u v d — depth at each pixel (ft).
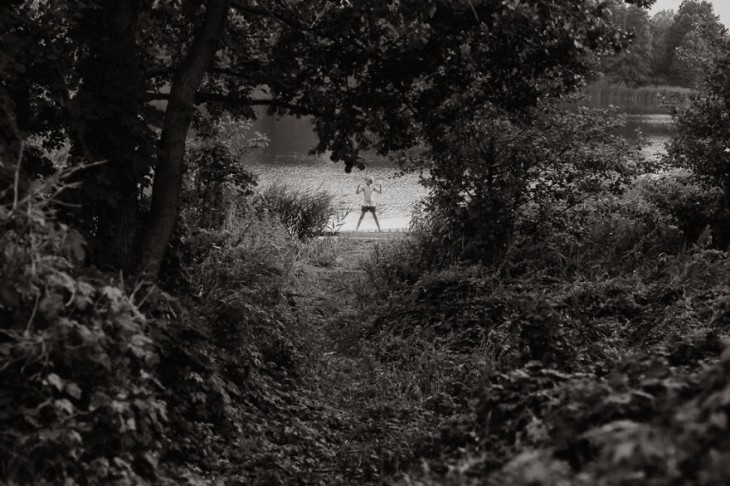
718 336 29.19
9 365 18.78
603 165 54.44
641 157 55.98
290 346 38.40
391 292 50.98
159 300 26.84
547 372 22.21
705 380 14.69
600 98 341.00
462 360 38.88
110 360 19.47
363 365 40.96
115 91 31.07
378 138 40.14
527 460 13.47
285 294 48.34
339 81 39.58
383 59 38.14
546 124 54.13
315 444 29.19
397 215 91.50
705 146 54.13
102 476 17.70
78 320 20.13
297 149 164.04
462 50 38.83
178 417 24.93
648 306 41.57
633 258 52.65
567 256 53.78
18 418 18.17
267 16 39.22
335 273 60.39
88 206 30.99
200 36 34.35
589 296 43.86
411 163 56.34
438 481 17.25
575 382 20.18
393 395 35.73
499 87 39.88
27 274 18.10
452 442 23.39
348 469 26.50
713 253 47.52
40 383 19.19
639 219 56.70
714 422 11.05
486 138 54.03
